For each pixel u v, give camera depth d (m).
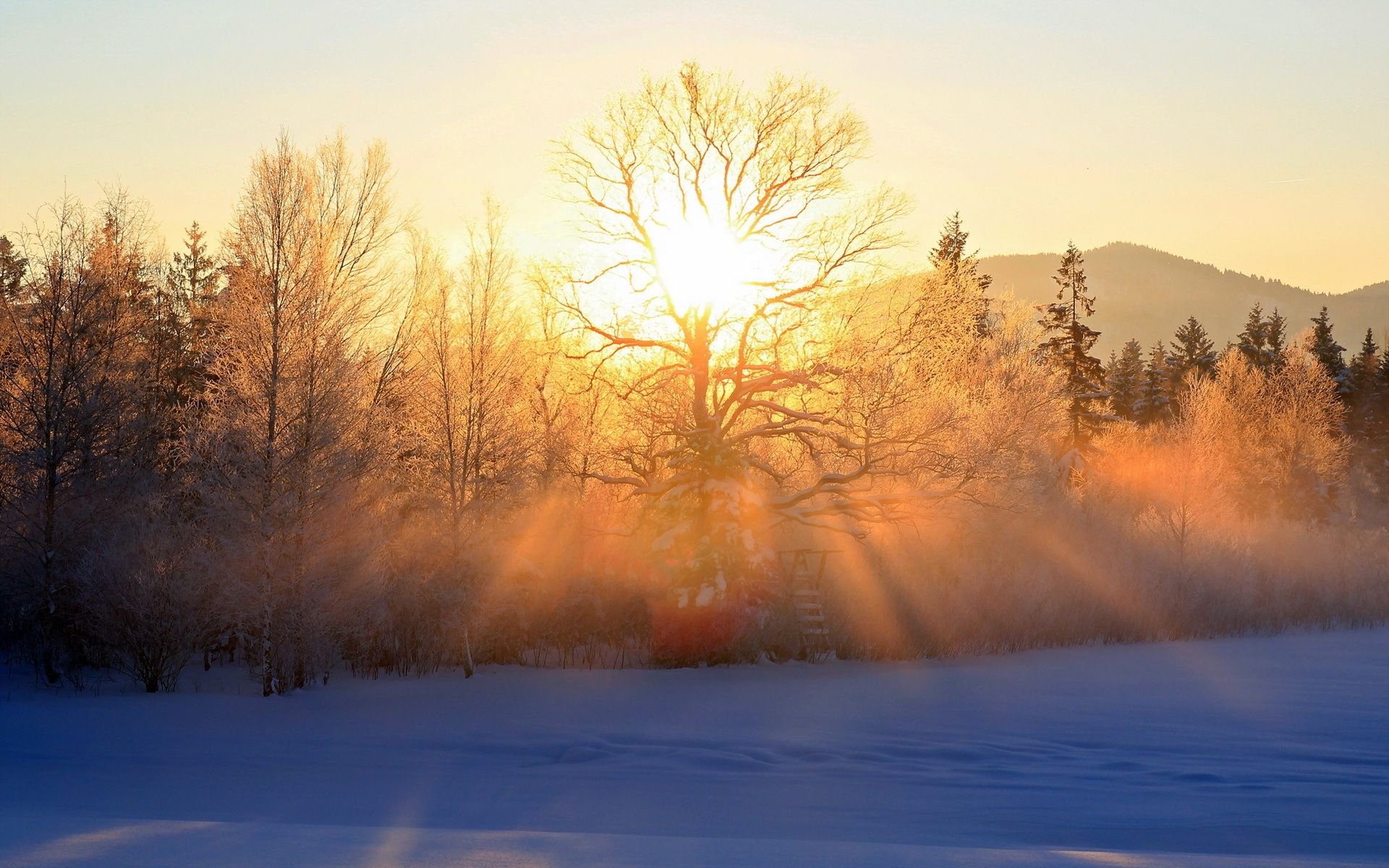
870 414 27.03
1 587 24.00
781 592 26.73
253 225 22.16
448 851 8.48
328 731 17.48
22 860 7.91
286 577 21.69
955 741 15.87
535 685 22.58
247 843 8.66
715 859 8.34
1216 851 9.41
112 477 25.19
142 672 22.44
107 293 25.91
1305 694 20.70
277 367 21.94
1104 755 14.80
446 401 25.77
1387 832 10.27
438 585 24.86
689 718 18.23
